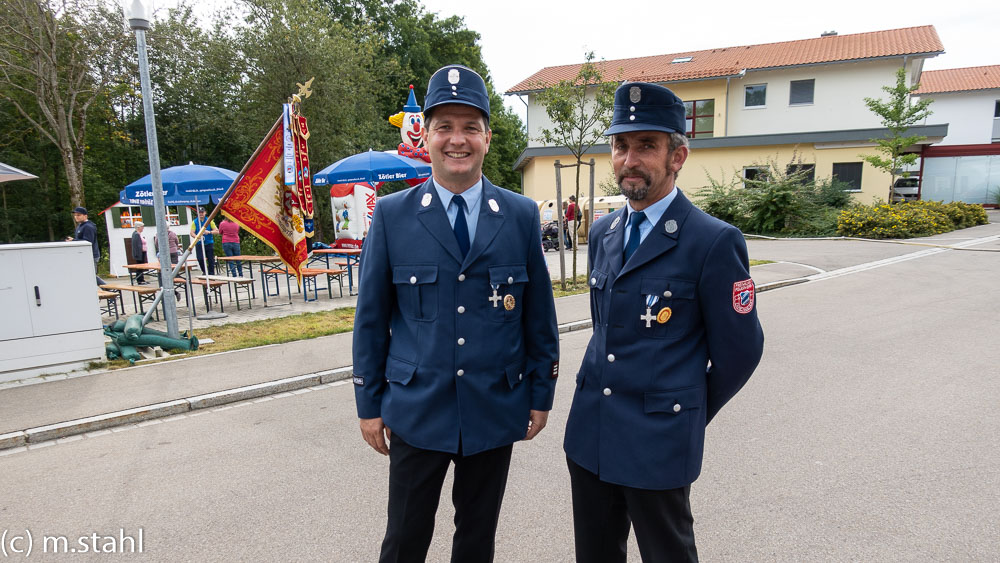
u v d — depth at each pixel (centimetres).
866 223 1847
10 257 589
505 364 228
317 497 362
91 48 1811
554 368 245
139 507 355
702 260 201
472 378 221
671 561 206
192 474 398
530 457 411
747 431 438
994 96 3070
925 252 1469
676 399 203
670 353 205
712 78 2412
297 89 2019
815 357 629
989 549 285
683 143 206
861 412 470
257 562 296
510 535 313
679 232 206
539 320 243
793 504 333
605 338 217
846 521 314
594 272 232
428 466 224
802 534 303
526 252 236
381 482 381
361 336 233
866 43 2536
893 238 1797
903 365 593
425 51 2956
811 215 2019
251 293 1187
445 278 223
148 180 1109
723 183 2292
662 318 205
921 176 2586
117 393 554
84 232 1140
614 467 209
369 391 233
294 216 716
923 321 778
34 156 2183
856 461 384
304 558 298
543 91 1131
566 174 2512
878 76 2348
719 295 200
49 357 614
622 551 230
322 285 1303
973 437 416
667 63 2791
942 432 427
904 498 335
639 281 209
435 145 219
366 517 338
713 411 219
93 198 2236
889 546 290
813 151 2259
